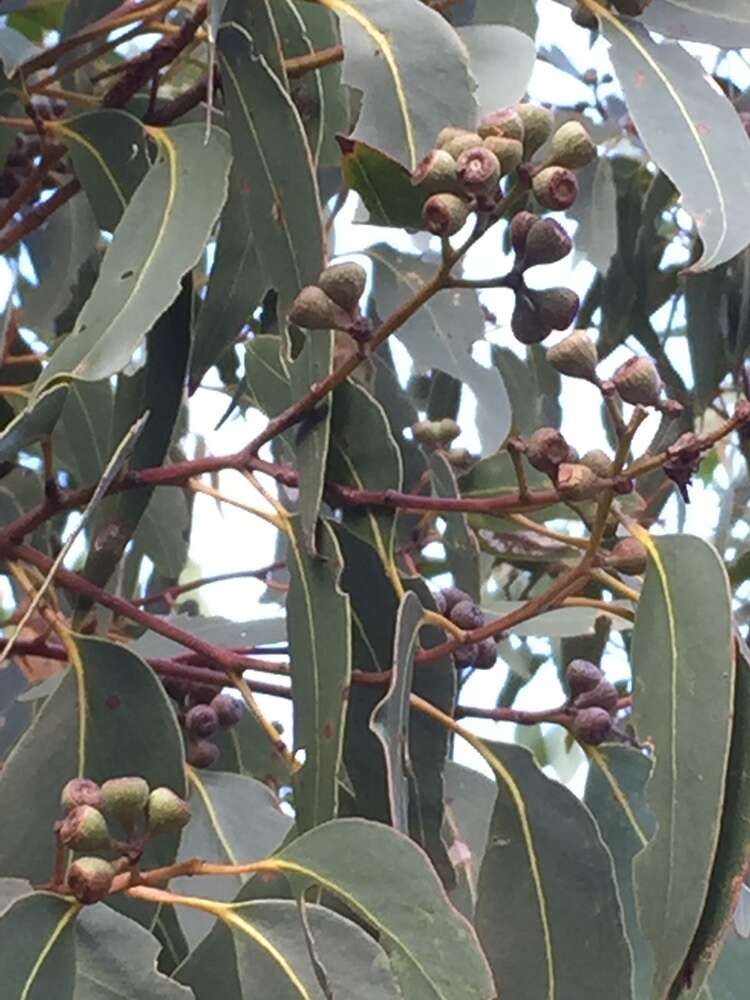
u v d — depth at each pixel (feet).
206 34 1.73
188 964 1.44
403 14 1.48
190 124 1.61
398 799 1.36
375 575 1.63
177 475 1.62
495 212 1.34
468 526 1.94
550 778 1.65
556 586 1.45
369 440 1.65
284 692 1.86
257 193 1.54
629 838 1.80
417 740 1.61
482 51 1.58
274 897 1.50
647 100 1.58
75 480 2.33
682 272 1.45
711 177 1.51
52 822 1.55
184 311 1.63
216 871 1.31
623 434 1.33
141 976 1.33
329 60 1.70
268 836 1.81
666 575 1.41
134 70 1.78
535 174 1.32
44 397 1.46
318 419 1.54
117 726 1.59
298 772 1.51
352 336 1.43
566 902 1.63
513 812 1.66
